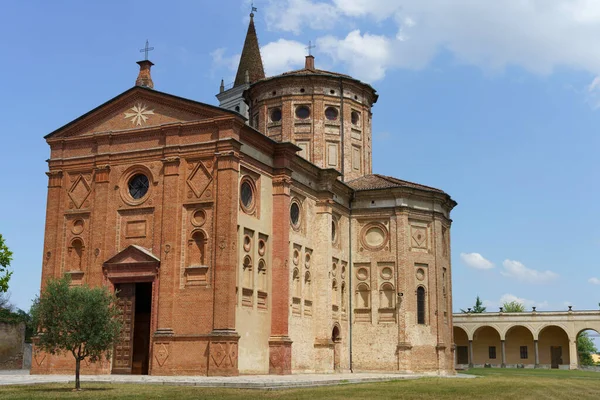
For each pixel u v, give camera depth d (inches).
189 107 1467.8
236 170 1409.9
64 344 1028.5
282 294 1533.0
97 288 1094.4
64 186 1578.5
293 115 2073.1
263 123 2112.5
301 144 2055.9
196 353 1342.3
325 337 1717.5
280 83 2096.5
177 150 1446.9
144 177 1496.1
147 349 1435.8
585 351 4852.4
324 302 1737.2
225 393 949.2
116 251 1473.9
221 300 1343.5
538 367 3186.5
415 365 1882.4
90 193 1541.6
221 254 1360.7
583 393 1139.3
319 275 1753.2
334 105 2098.9
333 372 1737.2
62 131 1609.3
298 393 977.5
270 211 1568.7
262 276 1514.5
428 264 1979.6
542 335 3403.1
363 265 1962.4
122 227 1481.3
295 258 1657.2
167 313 1378.0
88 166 1556.3
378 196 1975.9
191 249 1402.6
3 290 2202.3
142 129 1498.5
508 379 1604.3
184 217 1421.0
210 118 1435.8
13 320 2265.0
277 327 1518.2
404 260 1926.7
